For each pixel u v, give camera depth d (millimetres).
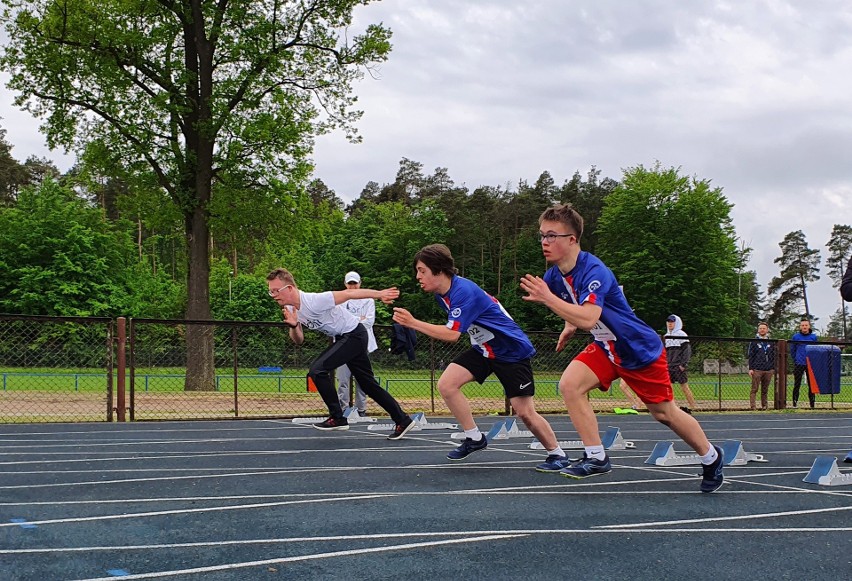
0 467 5953
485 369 6039
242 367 12984
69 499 4582
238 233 21422
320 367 8359
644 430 9727
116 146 20328
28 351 13516
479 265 59469
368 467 5898
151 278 44938
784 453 7422
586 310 4520
